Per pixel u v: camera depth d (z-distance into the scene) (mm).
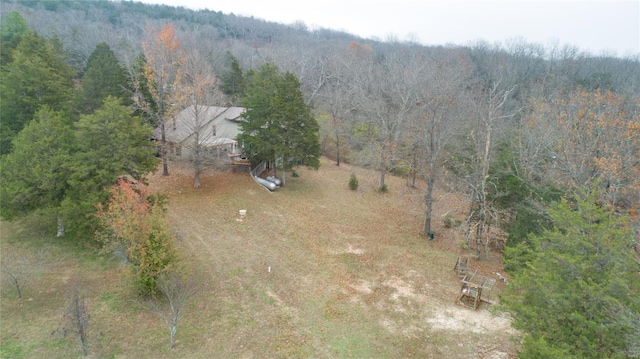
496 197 26484
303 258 25188
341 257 25672
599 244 12922
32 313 18453
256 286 21766
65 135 24406
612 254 12820
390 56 79438
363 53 90812
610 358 11266
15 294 19719
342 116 53469
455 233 30516
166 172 37438
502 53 85000
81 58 64875
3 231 25500
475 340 18266
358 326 18906
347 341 17844
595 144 25781
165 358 16312
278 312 19641
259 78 46438
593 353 11633
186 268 20672
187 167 40094
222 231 27938
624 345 11516
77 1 114375
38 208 22797
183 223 28531
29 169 22531
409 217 34125
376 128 48219
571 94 43250
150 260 19047
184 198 32844
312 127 37656
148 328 18000
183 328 18125
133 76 38188
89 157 23516
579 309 12453
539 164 32875
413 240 29250
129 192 20641
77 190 23000
